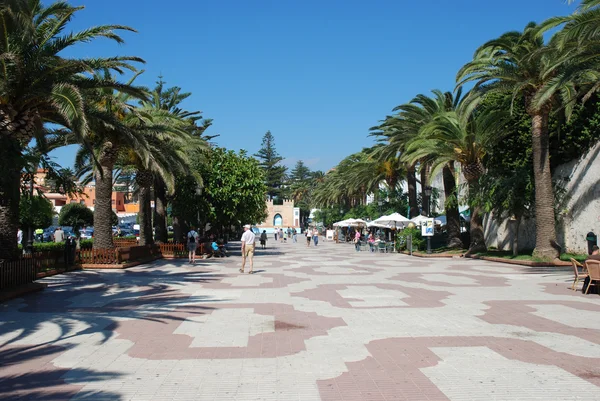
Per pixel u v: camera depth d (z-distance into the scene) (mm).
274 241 66875
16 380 5469
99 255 20234
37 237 38062
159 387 5215
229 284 14594
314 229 51031
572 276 16484
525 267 20141
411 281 15375
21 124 12734
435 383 5297
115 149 20672
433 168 26453
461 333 7746
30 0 12945
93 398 4887
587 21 12867
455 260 25781
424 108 30047
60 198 61844
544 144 20656
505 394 4938
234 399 4848
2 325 8477
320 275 17438
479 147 26281
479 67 21203
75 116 11734
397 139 31641
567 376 5508
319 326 8336
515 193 23422
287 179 138125
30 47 12438
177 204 29125
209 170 28797
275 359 6270
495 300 11211
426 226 29516
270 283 14852
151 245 25703
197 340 7344
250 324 8531
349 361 6164
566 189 24594
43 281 15359
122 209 80688
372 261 25156
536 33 17062
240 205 29969
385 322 8672
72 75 13727
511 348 6770
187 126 27422
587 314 9352
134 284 14594
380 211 49531
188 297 11867
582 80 18203
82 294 12445
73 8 13492
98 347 6941
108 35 13891
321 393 5004
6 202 12828
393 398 4852
